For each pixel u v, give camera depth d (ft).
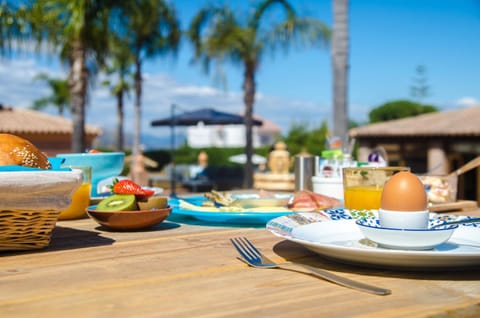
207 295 2.56
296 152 92.94
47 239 3.85
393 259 2.92
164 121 64.54
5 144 4.01
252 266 3.25
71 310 2.31
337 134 24.52
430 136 56.54
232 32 39.70
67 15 32.76
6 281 2.85
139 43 56.29
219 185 55.62
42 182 3.60
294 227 3.98
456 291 2.65
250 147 43.62
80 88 34.47
